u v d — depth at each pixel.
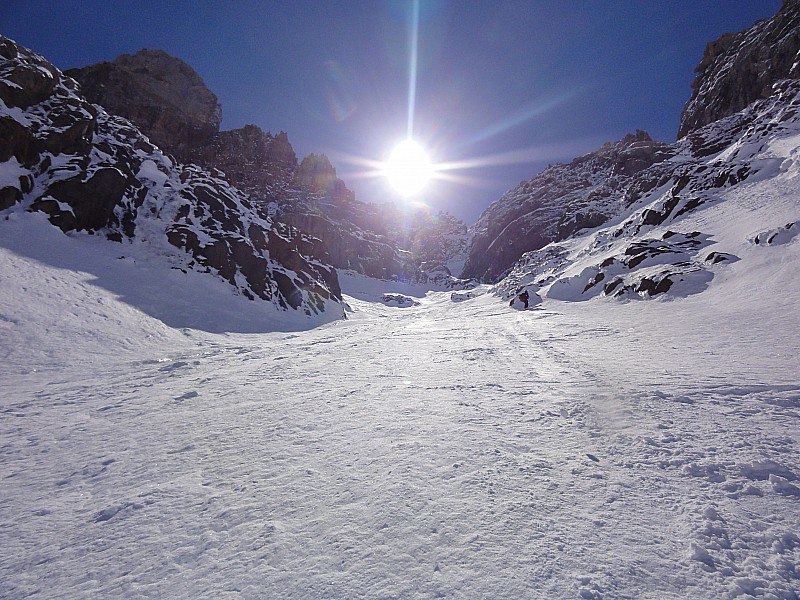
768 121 39.19
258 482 3.32
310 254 39.16
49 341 10.70
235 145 88.94
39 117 19.81
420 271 111.00
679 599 1.91
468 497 2.85
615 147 109.62
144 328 13.55
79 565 2.44
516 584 2.02
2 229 15.02
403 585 2.07
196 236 21.97
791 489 2.86
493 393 5.66
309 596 2.04
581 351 9.28
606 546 2.30
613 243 36.50
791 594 1.92
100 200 18.98
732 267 17.92
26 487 3.57
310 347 11.87
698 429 4.00
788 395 4.88
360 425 4.54
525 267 50.03
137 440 4.61
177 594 2.14
